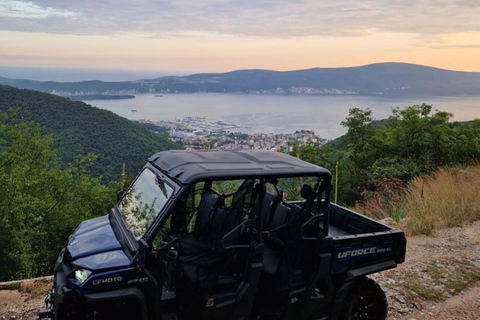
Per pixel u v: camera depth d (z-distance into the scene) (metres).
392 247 4.72
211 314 3.78
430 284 6.23
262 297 4.16
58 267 3.79
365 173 16.62
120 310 3.60
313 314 4.33
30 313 4.81
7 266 11.35
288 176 3.96
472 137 18.59
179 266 3.74
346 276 4.38
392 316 5.32
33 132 16.50
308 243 4.21
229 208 3.91
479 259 7.39
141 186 4.24
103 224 4.36
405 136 18.11
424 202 10.50
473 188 11.54
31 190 15.36
